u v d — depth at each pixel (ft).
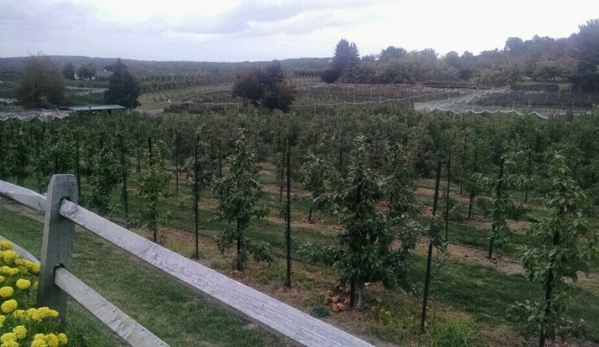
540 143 58.23
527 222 40.88
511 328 22.00
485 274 29.35
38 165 43.04
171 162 61.67
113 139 48.21
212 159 47.09
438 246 23.70
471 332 20.51
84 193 43.50
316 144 55.31
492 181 31.91
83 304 8.98
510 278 28.71
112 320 8.24
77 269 24.23
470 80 171.01
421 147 55.21
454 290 26.50
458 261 31.53
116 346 12.99
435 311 23.26
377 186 22.66
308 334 5.03
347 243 23.04
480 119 75.05
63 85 167.32
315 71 242.99
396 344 20.12
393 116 76.33
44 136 56.03
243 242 27.35
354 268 22.44
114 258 26.55
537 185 43.83
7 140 55.47
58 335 9.11
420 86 171.53
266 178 59.52
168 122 78.84
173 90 193.16
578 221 17.66
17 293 10.61
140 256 7.59
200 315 20.06
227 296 6.01
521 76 154.71
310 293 24.76
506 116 81.25
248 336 18.53
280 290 25.17
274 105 125.90
